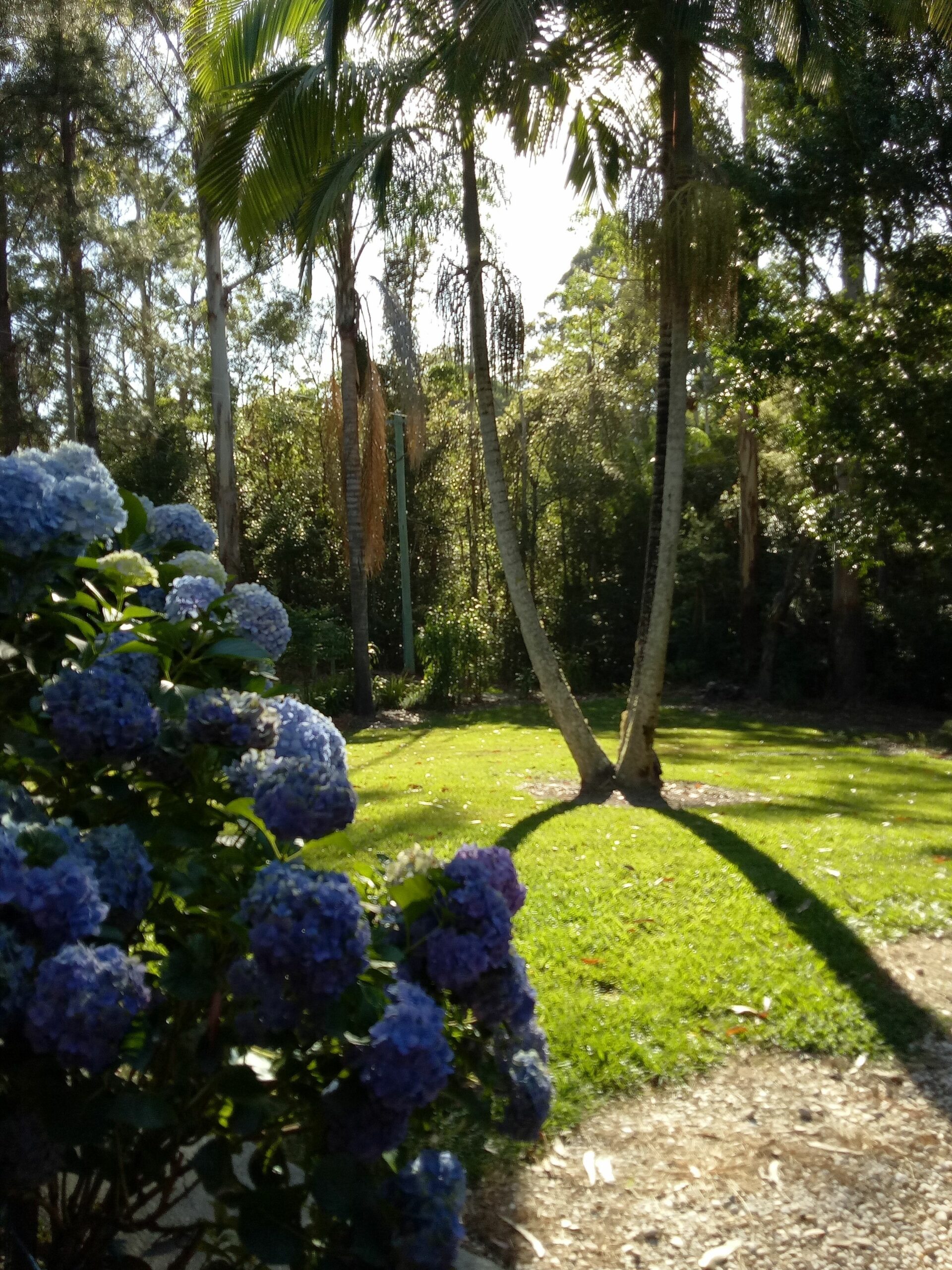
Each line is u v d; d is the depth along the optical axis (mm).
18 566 1960
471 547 24594
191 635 2164
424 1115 2047
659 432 9500
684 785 9719
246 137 8773
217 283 16438
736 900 5637
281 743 2037
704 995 4391
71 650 2037
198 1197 2781
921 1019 4301
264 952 1607
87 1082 1676
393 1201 1725
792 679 19906
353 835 7227
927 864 6574
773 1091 3771
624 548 23172
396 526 23531
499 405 23594
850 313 13734
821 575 20828
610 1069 3805
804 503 17000
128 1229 2010
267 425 26484
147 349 20938
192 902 1857
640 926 5219
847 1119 3602
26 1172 1644
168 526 2488
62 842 1639
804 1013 4316
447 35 7988
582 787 9250
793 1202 3131
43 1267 2014
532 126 9016
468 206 9094
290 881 1640
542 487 23891
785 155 13203
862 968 4754
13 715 2012
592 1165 3281
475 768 10930
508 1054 2031
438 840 7000
